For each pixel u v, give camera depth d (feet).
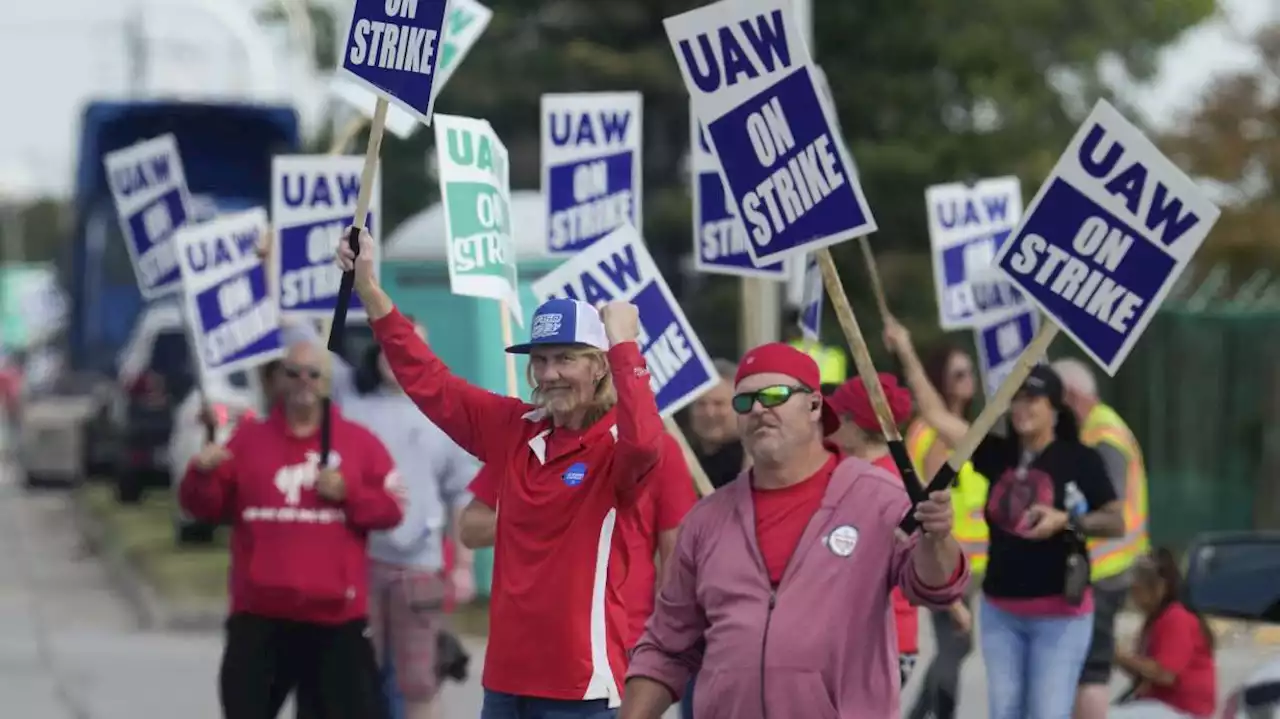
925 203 322.34
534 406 69.51
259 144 313.53
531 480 67.72
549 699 66.85
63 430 374.43
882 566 58.54
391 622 98.12
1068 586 90.07
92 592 211.82
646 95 329.52
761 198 67.00
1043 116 344.49
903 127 332.60
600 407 67.87
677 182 336.08
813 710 58.08
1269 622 71.67
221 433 225.76
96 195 329.11
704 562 60.34
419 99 71.15
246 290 108.17
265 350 108.06
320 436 88.63
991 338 115.55
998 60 330.34
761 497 60.44
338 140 108.99
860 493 59.21
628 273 89.66
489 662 68.28
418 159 350.64
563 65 322.96
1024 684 92.63
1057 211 61.72
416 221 178.19
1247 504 228.02
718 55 67.51
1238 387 228.43
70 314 342.64
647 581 75.25
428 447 98.89
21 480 399.03
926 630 167.73
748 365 59.98
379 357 99.60
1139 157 60.70
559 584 66.74
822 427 61.98
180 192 115.96
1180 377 232.12
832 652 58.08
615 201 103.19
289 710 126.41
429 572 98.07
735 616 59.06
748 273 97.76
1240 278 322.75
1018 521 91.71
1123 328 61.11
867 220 65.05
